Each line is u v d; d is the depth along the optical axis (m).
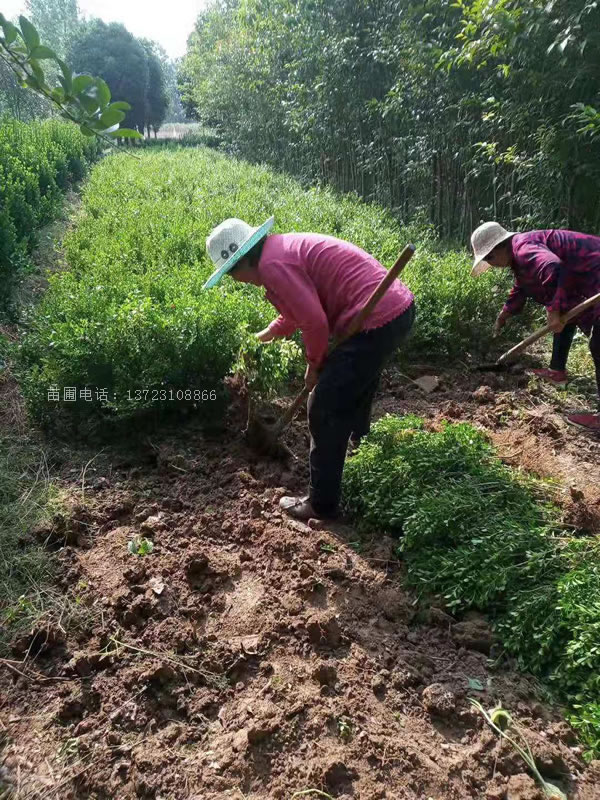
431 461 3.35
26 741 2.14
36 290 7.12
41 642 2.51
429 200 10.05
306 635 2.56
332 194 12.85
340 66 11.75
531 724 2.23
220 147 27.89
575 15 5.35
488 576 2.71
